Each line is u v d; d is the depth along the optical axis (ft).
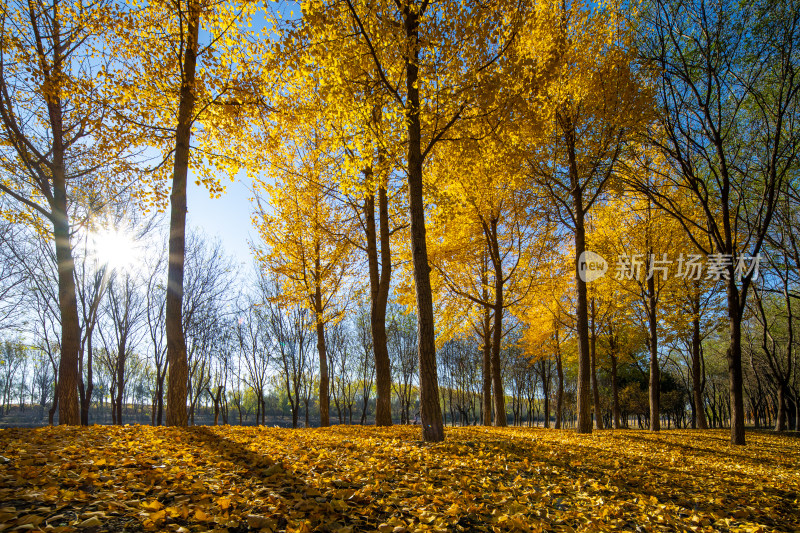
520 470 15.74
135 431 17.90
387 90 22.45
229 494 9.61
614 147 34.09
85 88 24.18
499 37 22.68
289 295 41.93
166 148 27.40
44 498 8.29
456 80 22.35
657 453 24.44
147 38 24.72
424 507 10.33
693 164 40.63
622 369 103.76
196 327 77.51
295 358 91.71
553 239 42.34
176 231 23.30
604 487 14.32
